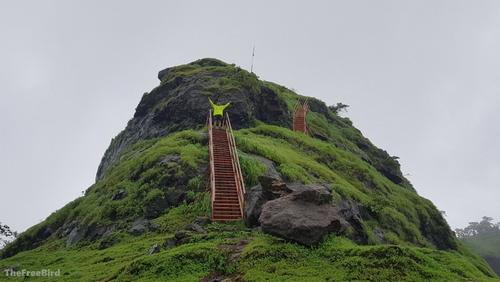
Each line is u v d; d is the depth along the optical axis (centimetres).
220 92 4188
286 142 3825
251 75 4606
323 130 5434
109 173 3512
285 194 1700
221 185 2323
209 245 1426
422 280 1085
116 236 2020
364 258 1200
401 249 1215
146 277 1259
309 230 1351
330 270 1159
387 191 4138
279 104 4738
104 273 1458
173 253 1362
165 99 4631
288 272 1154
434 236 4222
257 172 2423
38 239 2806
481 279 1158
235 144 2858
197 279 1195
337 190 2805
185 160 2562
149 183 2445
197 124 3950
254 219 1772
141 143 4069
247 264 1237
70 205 2983
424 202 4678
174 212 2139
